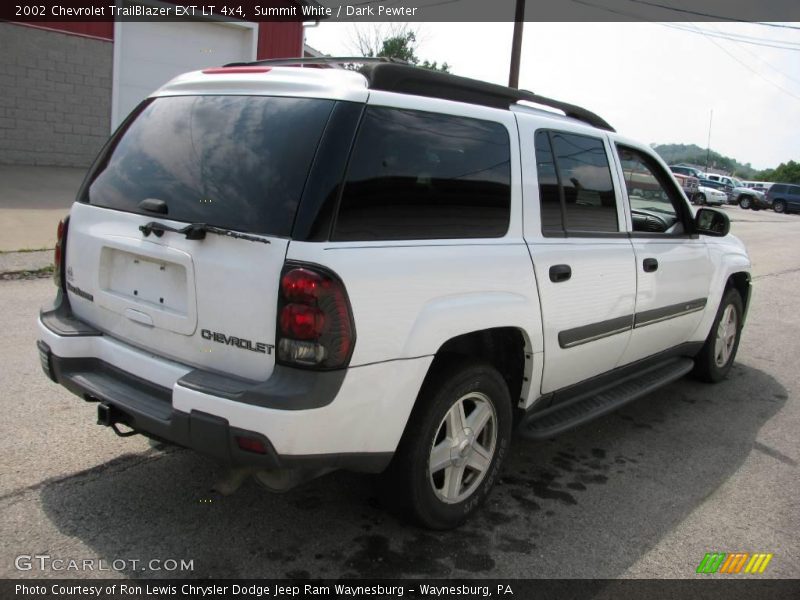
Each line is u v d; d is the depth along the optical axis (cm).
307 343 250
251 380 263
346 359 256
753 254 1544
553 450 438
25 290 706
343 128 270
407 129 293
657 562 318
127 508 325
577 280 369
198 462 372
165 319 285
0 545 290
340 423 261
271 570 288
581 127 402
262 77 301
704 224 498
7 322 590
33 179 1334
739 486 402
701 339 539
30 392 444
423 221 294
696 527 352
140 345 301
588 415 399
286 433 249
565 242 368
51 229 963
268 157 275
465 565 302
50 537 298
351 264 259
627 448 448
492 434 339
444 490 321
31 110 1455
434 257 291
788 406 548
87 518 314
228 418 252
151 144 320
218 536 309
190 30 1608
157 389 288
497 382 333
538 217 354
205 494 342
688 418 510
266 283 256
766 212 3672
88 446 380
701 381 595
